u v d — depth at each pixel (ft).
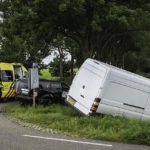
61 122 26.99
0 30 56.90
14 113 34.09
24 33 56.54
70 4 47.01
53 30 59.47
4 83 48.39
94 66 28.94
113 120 26.04
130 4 58.80
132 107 28.99
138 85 29.07
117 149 17.63
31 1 50.98
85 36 61.41
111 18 50.31
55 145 18.03
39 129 24.16
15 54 81.00
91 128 24.25
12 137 20.01
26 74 55.11
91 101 27.63
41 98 40.24
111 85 27.63
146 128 23.02
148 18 57.21
